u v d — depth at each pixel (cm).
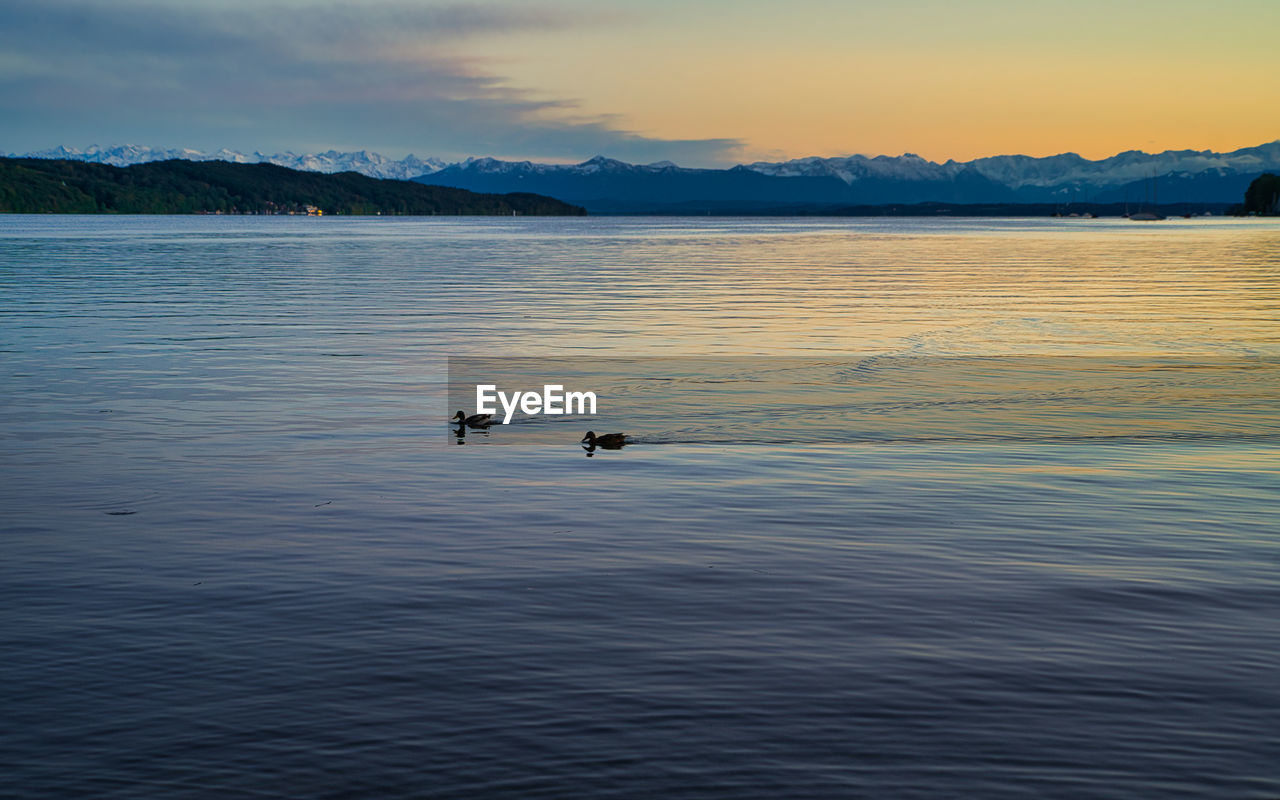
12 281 7738
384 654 1193
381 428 2602
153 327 4775
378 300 6353
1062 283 7938
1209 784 931
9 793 917
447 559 1546
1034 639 1240
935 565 1525
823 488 2016
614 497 1936
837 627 1276
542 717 1045
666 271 9469
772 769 953
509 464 2219
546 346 4222
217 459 2234
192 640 1231
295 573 1476
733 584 1435
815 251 14100
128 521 1744
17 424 2592
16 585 1420
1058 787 927
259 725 1030
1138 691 1103
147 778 941
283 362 3719
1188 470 2188
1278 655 1196
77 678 1130
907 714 1052
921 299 6500
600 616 1311
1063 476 2127
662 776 942
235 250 13388
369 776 943
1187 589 1423
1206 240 18138
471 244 16150
